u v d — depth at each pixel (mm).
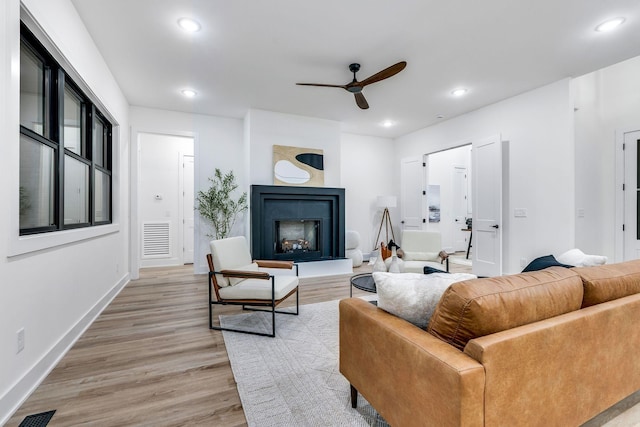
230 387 1798
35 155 1976
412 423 1096
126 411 1571
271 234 4805
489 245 4363
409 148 6160
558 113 3652
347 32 2682
